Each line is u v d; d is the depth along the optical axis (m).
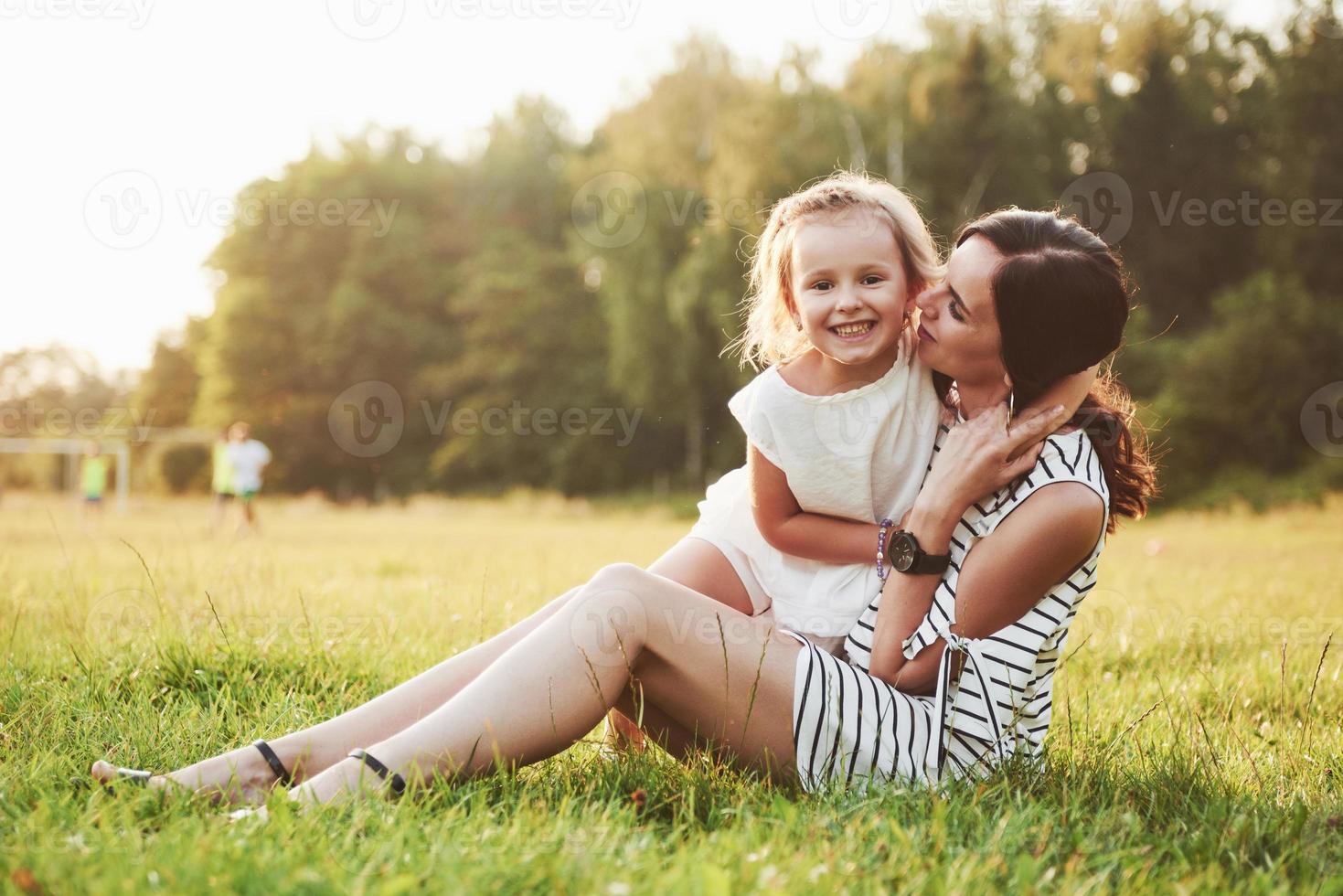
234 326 44.47
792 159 24.91
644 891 1.40
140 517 21.22
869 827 1.68
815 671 1.98
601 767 2.12
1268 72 29.44
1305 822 1.83
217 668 3.06
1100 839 1.75
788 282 2.32
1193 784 2.09
